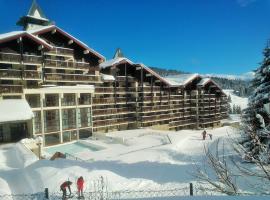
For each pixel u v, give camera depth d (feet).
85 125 136.56
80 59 139.95
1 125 107.34
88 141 127.44
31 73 112.68
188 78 198.59
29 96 116.88
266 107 29.94
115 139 128.26
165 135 139.23
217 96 228.02
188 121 200.13
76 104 131.34
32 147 96.12
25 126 111.86
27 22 142.41
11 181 61.31
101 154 103.24
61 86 124.67
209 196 12.72
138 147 115.44
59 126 124.88
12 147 92.32
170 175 63.21
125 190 53.52
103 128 150.51
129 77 160.15
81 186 48.14
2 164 75.82
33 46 117.39
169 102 186.19
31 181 58.23
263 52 72.13
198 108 208.64
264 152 20.38
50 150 114.21
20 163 75.20
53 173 58.70
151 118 171.01
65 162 67.10
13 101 107.04
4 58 106.73
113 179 57.82
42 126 118.73
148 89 169.48
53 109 122.31
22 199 49.44
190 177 58.54
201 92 209.97
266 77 69.77
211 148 107.34
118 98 155.74
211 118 215.72
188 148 118.21
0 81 108.06
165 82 176.55
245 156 21.57
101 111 146.41
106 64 154.20
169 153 102.83
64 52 129.08
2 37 106.22
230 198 12.07
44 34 126.82
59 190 52.06
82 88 131.13
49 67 121.29
